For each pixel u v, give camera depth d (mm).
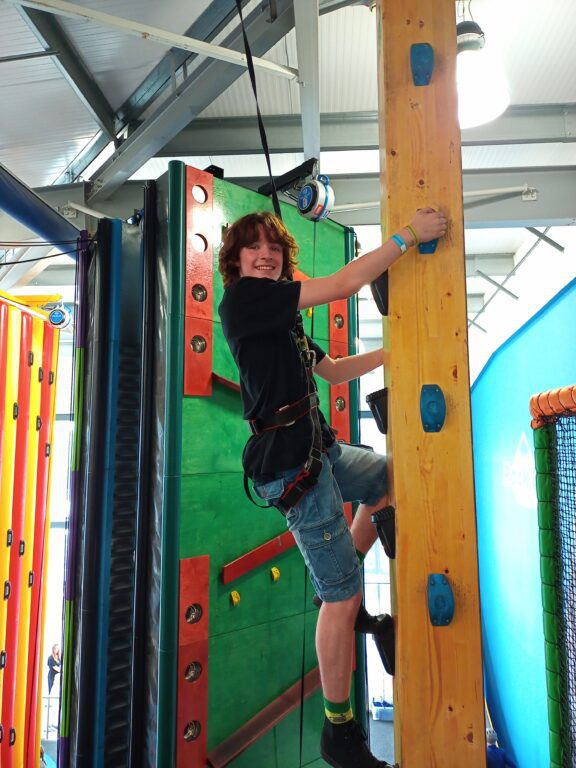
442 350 1622
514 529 4812
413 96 1678
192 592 2746
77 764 2834
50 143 4496
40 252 5160
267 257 1799
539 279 5730
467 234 6059
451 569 1571
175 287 2844
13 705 4695
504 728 5102
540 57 3764
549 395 2137
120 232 3227
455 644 1552
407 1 1709
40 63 3535
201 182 3012
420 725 1527
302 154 4777
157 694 2688
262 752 2906
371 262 1550
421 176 1654
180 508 2748
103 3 3207
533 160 4941
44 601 5309
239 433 3051
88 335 3264
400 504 1594
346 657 1629
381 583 8906
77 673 2986
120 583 3072
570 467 2199
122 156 4031
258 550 3004
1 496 4523
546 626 2182
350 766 1605
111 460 3082
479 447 6289
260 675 2990
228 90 4039
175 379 2797
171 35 2742
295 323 1787
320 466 1644
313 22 2629
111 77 3809
